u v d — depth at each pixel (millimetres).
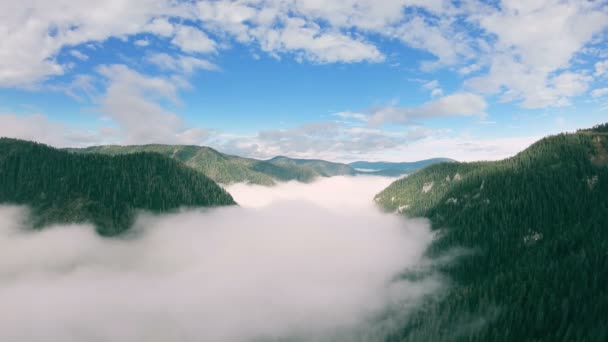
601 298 77000
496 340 73312
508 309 82250
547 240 139500
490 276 131250
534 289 85875
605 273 88750
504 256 144375
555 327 72875
